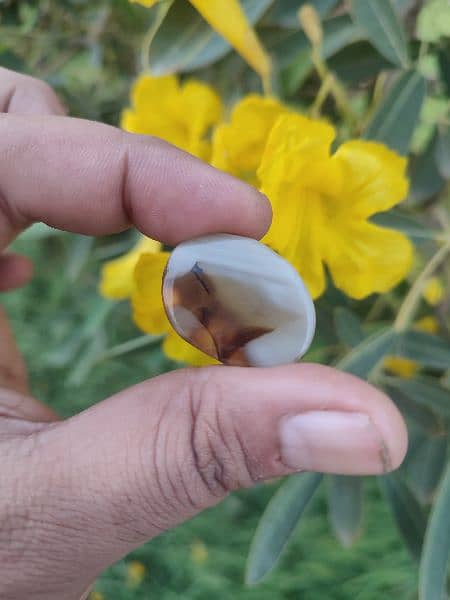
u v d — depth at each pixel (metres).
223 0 0.11
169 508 0.09
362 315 0.15
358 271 0.11
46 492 0.09
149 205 0.11
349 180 0.11
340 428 0.08
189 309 0.09
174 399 0.09
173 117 0.13
